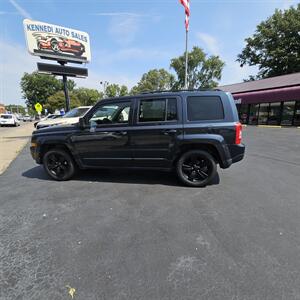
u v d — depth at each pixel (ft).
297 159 21.56
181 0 49.14
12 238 8.70
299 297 5.78
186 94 13.30
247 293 5.93
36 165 20.59
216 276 6.56
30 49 46.78
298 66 97.76
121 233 8.93
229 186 14.10
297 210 10.77
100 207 11.32
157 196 12.60
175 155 13.64
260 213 10.48
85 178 16.05
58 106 159.33
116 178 15.93
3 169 19.39
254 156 23.15
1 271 6.89
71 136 14.82
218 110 13.00
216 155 13.43
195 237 8.59
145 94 13.76
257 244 8.09
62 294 5.98
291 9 99.19
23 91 206.90
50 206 11.53
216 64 140.87
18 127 80.12
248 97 69.41
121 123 14.17
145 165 14.33
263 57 111.45
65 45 51.26
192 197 12.41
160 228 9.27
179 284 6.27
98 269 6.91
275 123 64.49
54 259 7.41
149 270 6.84
